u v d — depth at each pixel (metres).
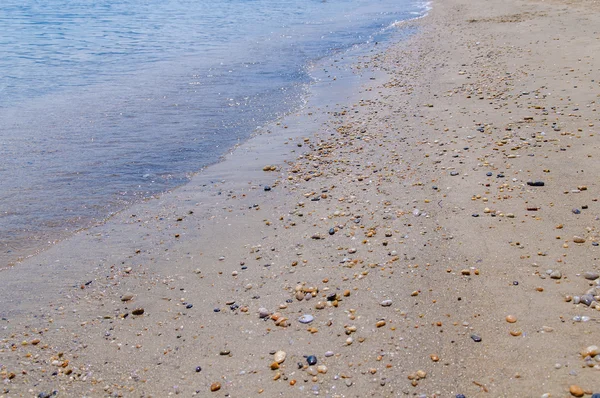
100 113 5.33
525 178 3.37
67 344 2.54
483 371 2.24
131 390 2.32
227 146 4.41
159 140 4.57
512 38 7.57
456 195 3.29
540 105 4.46
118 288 2.86
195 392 2.29
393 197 3.37
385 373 2.29
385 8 13.57
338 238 3.05
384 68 6.87
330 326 2.51
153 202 3.62
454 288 2.62
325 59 7.77
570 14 8.80
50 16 12.54
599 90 4.64
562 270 2.63
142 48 8.69
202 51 8.43
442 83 5.70
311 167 3.91
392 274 2.75
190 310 2.68
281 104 5.58
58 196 3.69
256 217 3.36
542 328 2.37
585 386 2.13
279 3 15.09
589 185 3.22
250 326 2.56
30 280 2.94
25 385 2.37
